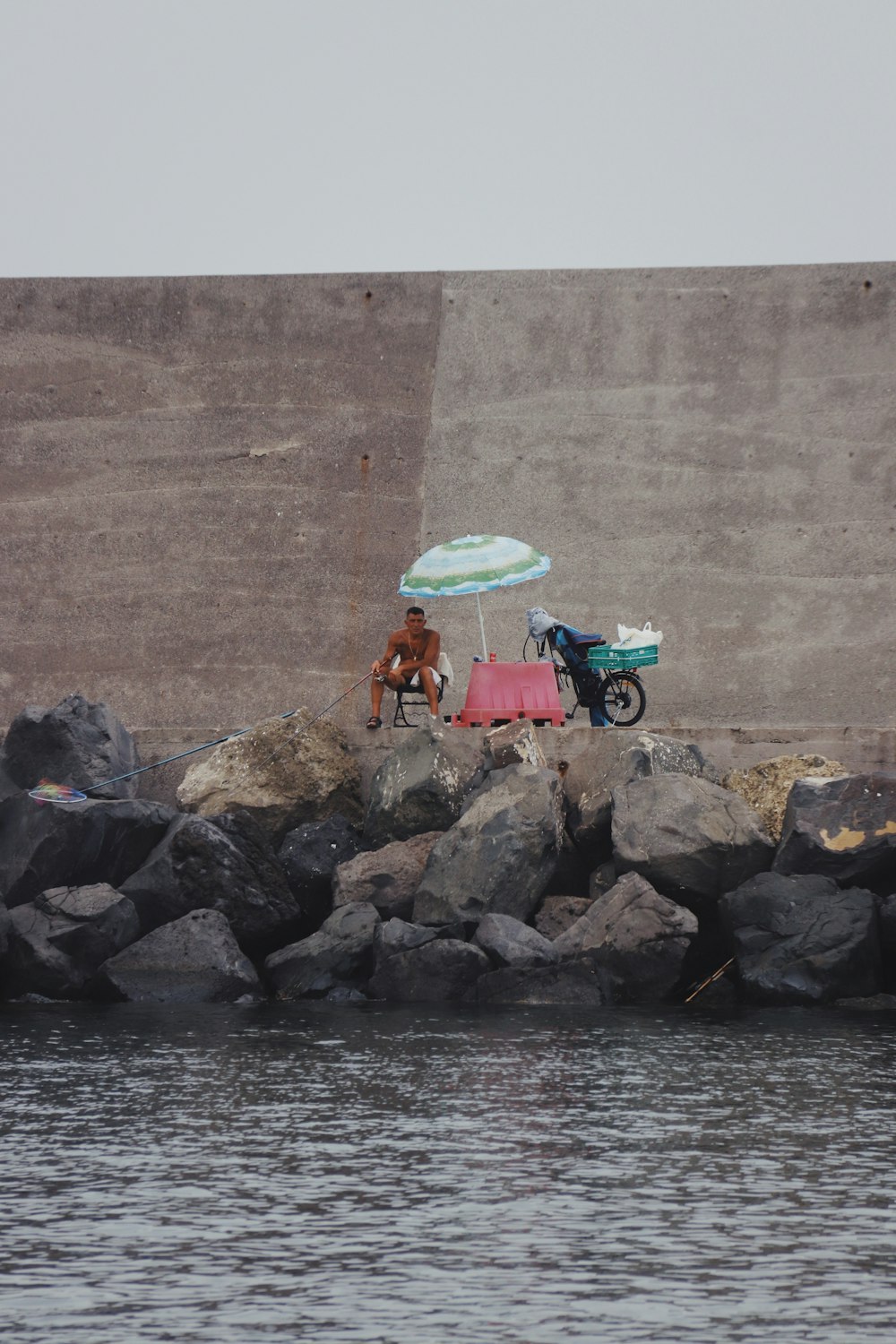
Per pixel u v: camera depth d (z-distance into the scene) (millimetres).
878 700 49438
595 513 51656
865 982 35594
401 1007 34844
